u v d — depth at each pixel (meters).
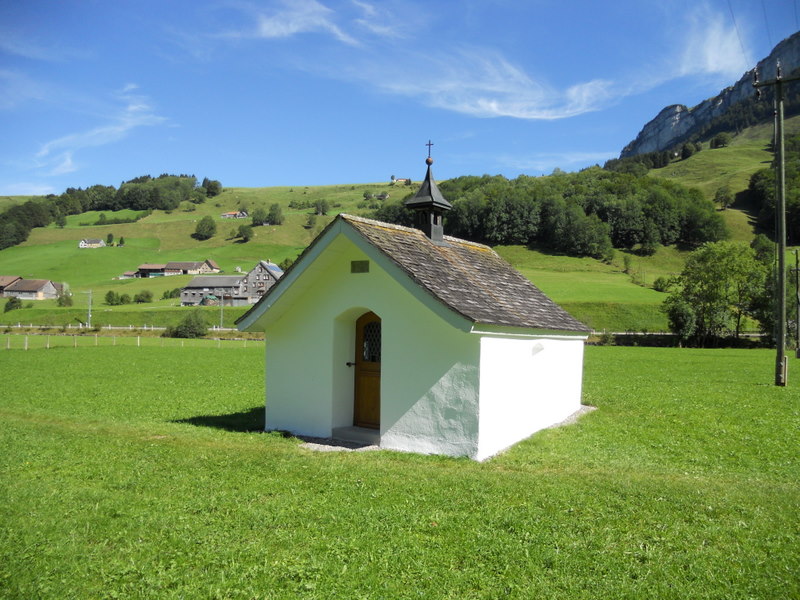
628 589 5.96
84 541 7.06
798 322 46.47
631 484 9.84
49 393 23.80
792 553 6.94
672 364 40.78
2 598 5.62
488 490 9.27
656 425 17.00
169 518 7.80
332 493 9.05
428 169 16.70
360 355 14.80
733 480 10.83
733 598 5.82
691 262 71.81
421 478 9.98
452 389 12.12
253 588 5.90
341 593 5.82
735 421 17.52
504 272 18.12
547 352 16.33
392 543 7.03
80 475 10.12
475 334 11.82
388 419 12.99
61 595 5.73
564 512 8.24
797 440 14.88
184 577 6.13
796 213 128.00
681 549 7.00
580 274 114.62
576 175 197.50
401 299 12.91
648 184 165.50
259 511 8.06
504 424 13.07
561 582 6.10
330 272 14.18
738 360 44.66
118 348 54.59
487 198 155.75
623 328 75.75
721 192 162.50
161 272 157.38
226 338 73.06
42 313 103.06
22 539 7.04
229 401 22.11
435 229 16.55
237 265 167.00
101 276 154.38
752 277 67.44
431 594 5.83
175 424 16.34
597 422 17.41
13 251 177.12
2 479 9.80
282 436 14.30
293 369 14.90
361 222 13.50
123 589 5.88
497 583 6.08
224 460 11.27
